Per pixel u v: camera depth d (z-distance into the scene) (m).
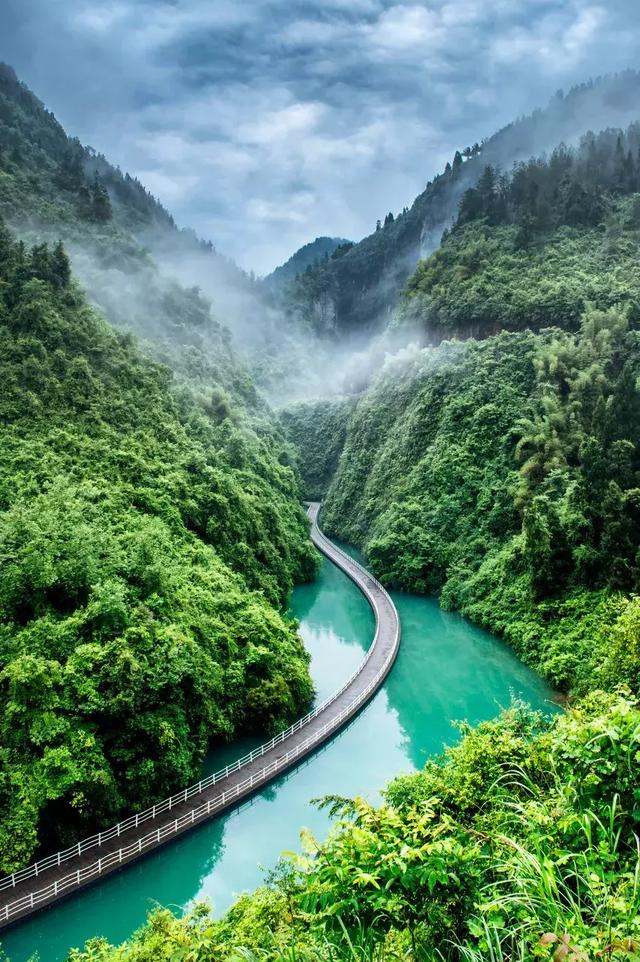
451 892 8.74
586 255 99.19
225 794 32.62
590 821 9.45
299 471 113.25
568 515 54.19
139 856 28.12
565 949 6.70
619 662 32.97
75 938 25.64
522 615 54.03
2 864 25.25
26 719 27.78
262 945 12.49
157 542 42.91
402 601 67.94
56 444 49.28
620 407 58.84
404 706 44.50
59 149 154.25
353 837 9.09
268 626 45.12
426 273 115.38
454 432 79.69
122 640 30.92
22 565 32.91
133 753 30.33
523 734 22.30
